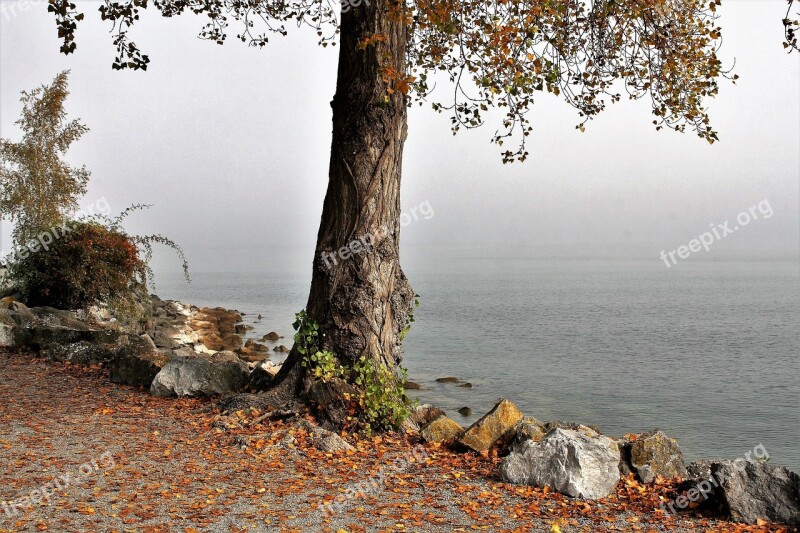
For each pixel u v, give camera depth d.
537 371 34.78
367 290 11.74
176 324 39.62
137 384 14.55
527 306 97.19
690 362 40.50
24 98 30.55
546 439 9.05
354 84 11.68
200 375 13.39
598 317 77.38
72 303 25.62
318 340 11.91
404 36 11.97
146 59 12.16
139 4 11.87
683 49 13.38
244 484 8.59
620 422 23.56
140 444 10.23
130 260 25.69
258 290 136.75
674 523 7.79
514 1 10.83
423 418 11.91
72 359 17.17
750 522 7.84
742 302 112.69
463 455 10.24
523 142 13.05
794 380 33.94
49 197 30.58
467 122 12.53
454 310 87.25
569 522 7.68
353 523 7.39
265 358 32.34
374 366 11.62
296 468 9.34
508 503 8.25
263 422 11.27
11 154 30.11
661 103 13.86
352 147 11.78
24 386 14.48
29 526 6.96
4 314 21.19
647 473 9.11
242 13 14.98
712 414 25.17
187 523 7.20
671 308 95.56
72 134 31.05
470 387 28.95
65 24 10.95
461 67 12.11
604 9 12.52
